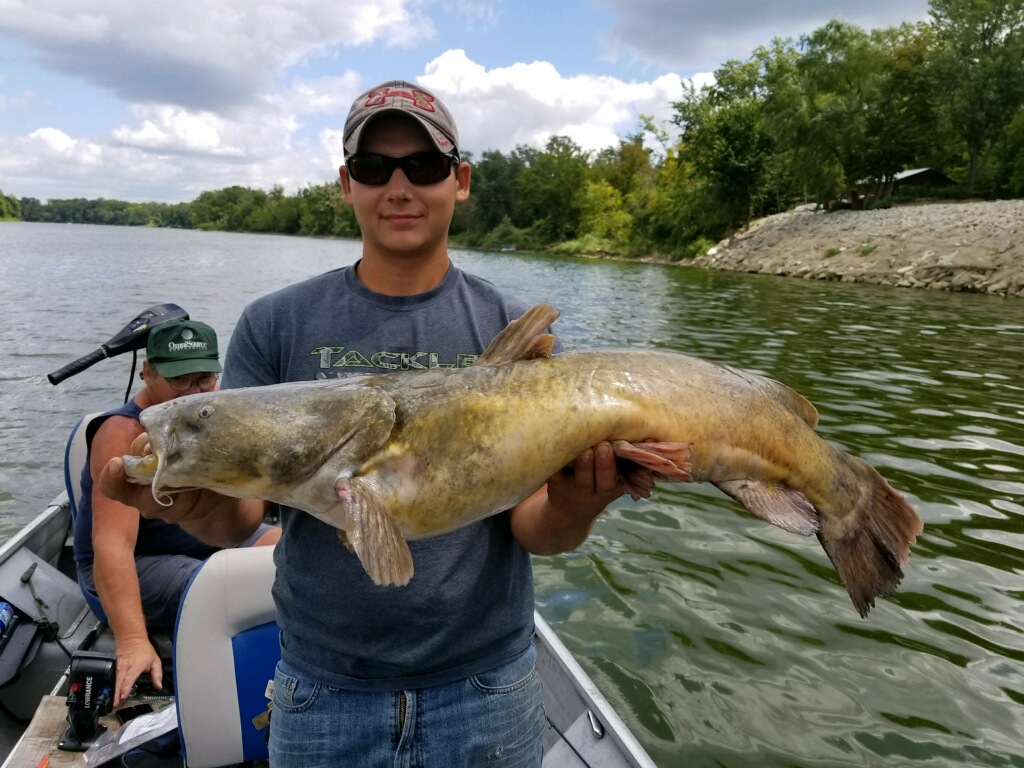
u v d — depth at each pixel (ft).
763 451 7.10
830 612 15.53
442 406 6.15
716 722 12.49
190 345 11.23
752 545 18.44
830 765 11.59
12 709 11.11
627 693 13.14
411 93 6.68
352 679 6.16
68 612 12.23
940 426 27.43
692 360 7.16
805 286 86.07
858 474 7.81
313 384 6.35
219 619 8.97
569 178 226.17
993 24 135.13
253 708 9.04
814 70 141.59
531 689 6.81
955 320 56.13
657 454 6.05
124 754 9.21
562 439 6.18
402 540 5.65
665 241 164.35
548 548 6.70
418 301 6.98
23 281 81.87
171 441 6.07
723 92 169.99
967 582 16.61
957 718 12.51
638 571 17.17
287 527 6.59
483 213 253.03
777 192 150.61
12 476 23.77
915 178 156.46
